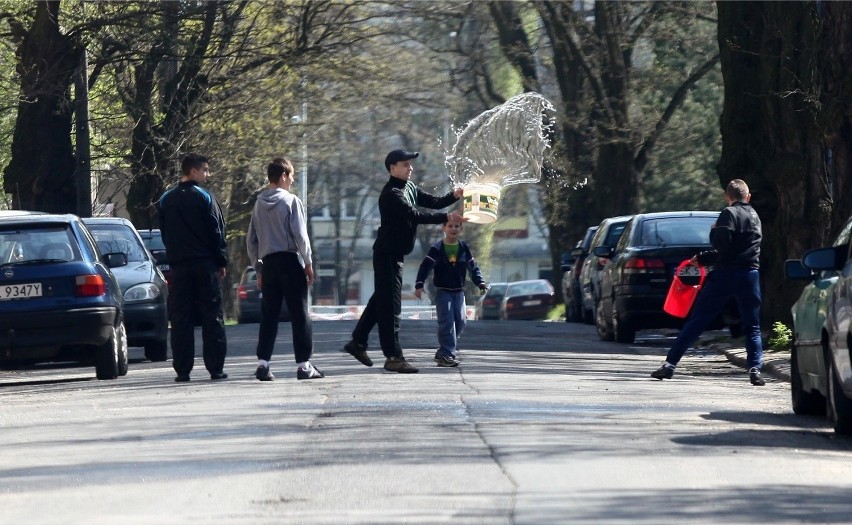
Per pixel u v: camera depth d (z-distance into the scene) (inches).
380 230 1886.1
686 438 1240.8
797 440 1258.0
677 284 2103.8
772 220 2623.0
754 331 1894.7
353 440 1211.2
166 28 3951.8
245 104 4623.5
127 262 2373.3
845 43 2113.7
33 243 1998.0
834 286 1339.8
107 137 4677.7
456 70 6294.3
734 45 2628.0
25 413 1569.9
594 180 5698.8
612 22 5467.5
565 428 1293.1
